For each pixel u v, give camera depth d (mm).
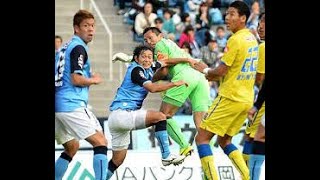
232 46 21656
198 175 27328
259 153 20953
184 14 43375
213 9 44562
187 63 25562
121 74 40625
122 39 43250
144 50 22984
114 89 40375
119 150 23516
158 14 43719
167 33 42562
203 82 26047
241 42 21656
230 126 22391
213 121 21906
